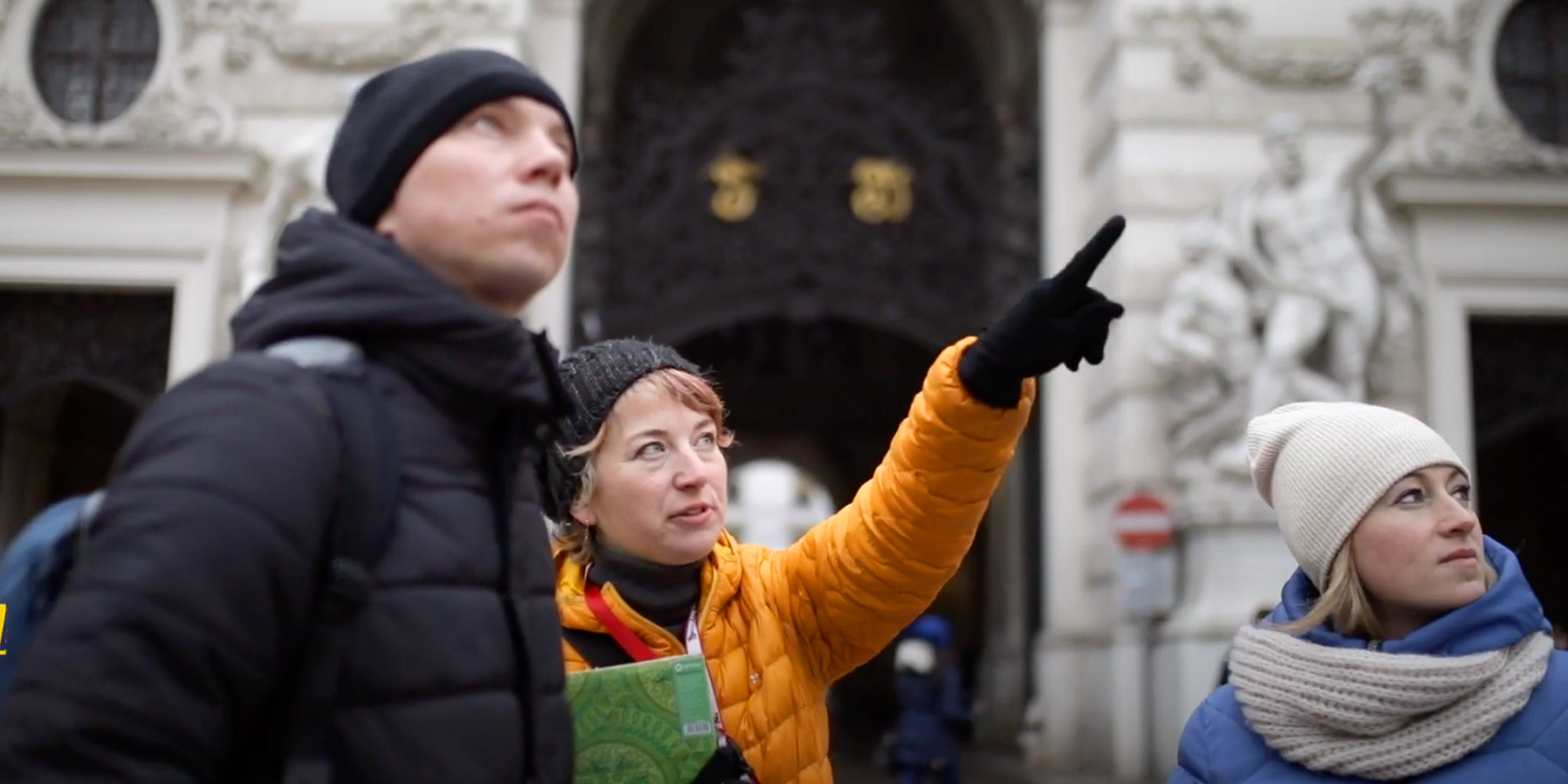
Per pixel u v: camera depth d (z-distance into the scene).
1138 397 10.32
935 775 8.38
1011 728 14.24
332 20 10.81
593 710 2.06
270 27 10.74
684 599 2.35
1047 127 12.24
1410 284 10.08
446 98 1.64
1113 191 10.89
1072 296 1.91
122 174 10.36
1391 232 10.27
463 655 1.48
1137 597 9.16
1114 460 10.45
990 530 16.33
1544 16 11.30
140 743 1.22
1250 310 9.81
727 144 12.95
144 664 1.23
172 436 1.35
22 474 12.07
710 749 2.08
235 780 1.41
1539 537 13.00
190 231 10.42
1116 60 10.99
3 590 1.50
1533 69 11.23
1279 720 2.13
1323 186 9.80
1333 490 2.20
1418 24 10.99
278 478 1.36
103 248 10.38
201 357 10.27
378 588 1.44
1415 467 2.15
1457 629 2.05
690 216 12.79
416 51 10.77
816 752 2.37
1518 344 11.09
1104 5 11.48
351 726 1.40
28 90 10.59
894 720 24.25
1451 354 10.56
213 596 1.28
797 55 13.15
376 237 1.58
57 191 10.44
